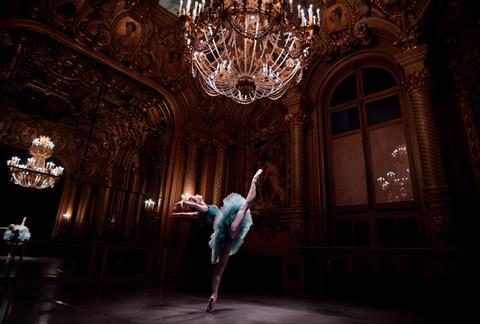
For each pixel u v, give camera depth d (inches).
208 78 236.5
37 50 316.8
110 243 324.5
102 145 437.1
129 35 339.9
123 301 167.3
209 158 410.3
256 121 418.6
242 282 308.0
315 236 309.3
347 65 346.3
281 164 369.1
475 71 256.8
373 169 301.0
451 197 239.3
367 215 292.2
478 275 201.9
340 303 183.3
